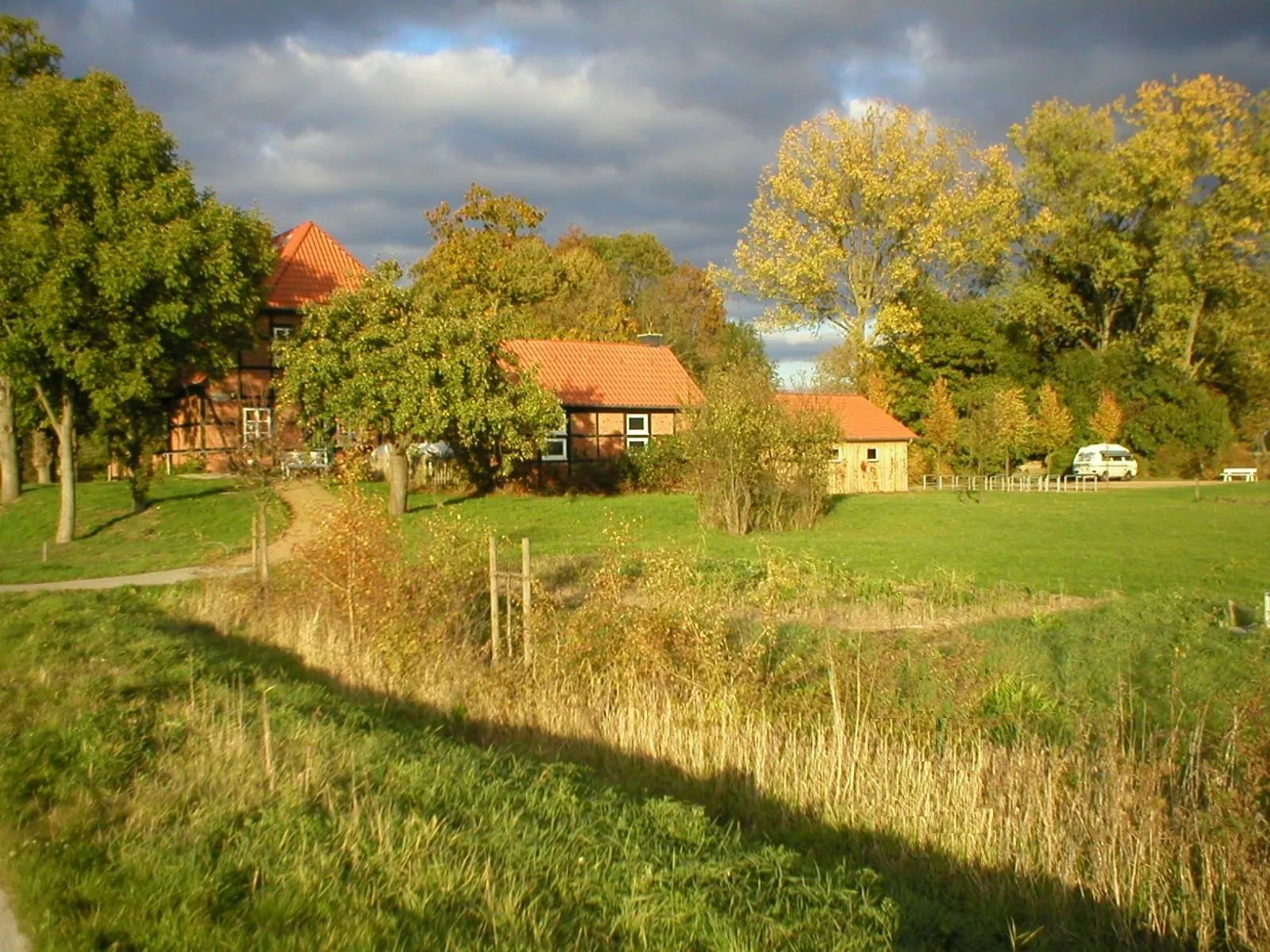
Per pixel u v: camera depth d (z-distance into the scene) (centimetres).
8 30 3188
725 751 805
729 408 2712
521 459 3369
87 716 820
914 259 4953
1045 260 6044
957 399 5709
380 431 2923
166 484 3481
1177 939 554
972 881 618
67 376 2631
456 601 1159
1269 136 5100
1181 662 1054
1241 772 664
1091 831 632
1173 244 5366
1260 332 5359
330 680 1095
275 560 2188
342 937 448
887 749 770
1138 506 3512
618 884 512
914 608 1489
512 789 668
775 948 450
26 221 2416
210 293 2709
